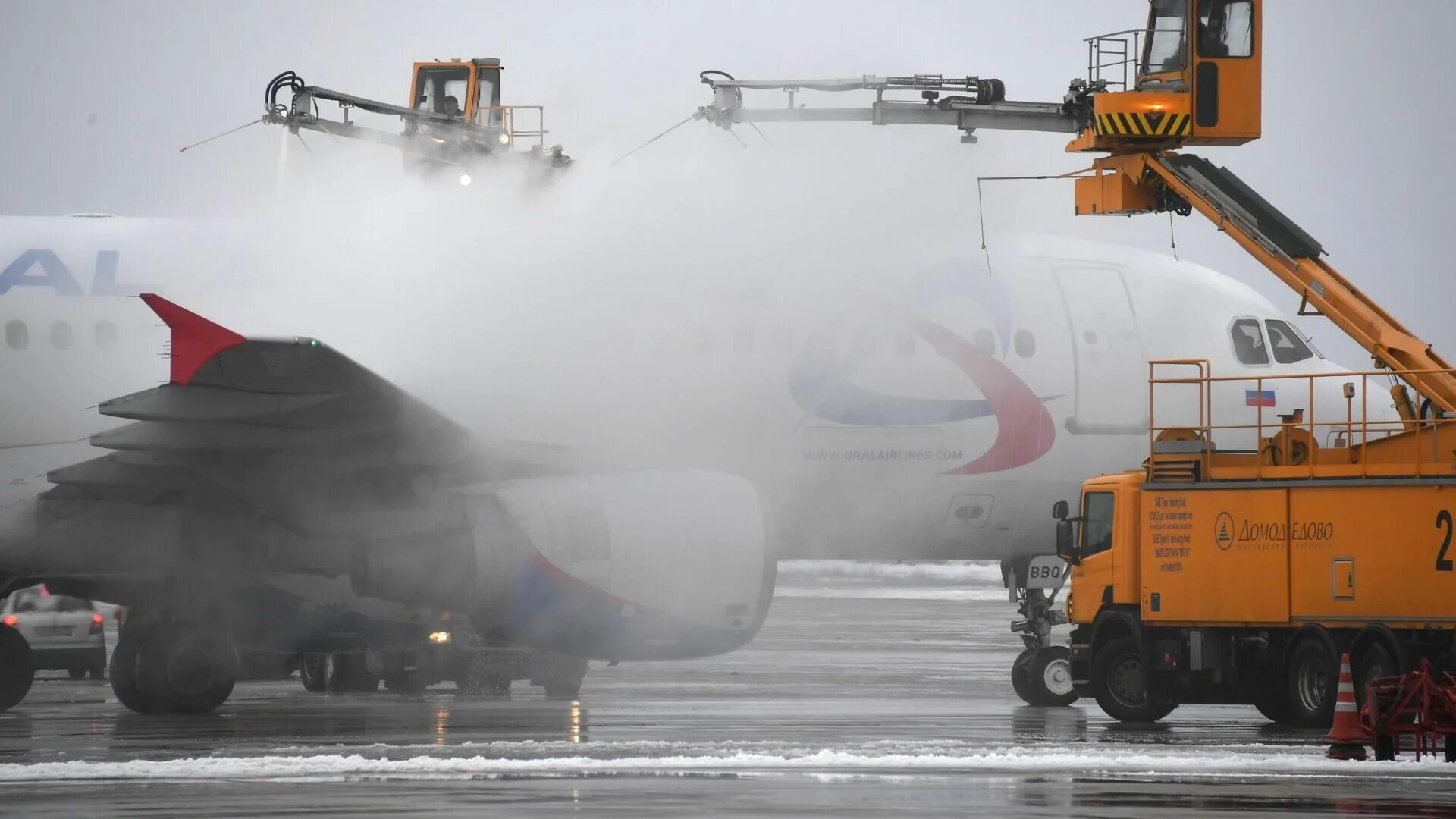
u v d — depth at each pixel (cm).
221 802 4234
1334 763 5144
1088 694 7056
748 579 6825
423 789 4462
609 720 6725
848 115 8531
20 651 7325
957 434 7444
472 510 6662
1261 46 7869
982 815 4056
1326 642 6297
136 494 6825
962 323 7494
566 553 6588
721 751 5403
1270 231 7581
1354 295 7431
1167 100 7706
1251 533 6544
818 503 7350
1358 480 6297
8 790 4453
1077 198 8194
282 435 6650
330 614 7038
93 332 7106
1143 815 4094
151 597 7019
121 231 7281
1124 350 7712
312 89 10025
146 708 7006
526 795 4347
